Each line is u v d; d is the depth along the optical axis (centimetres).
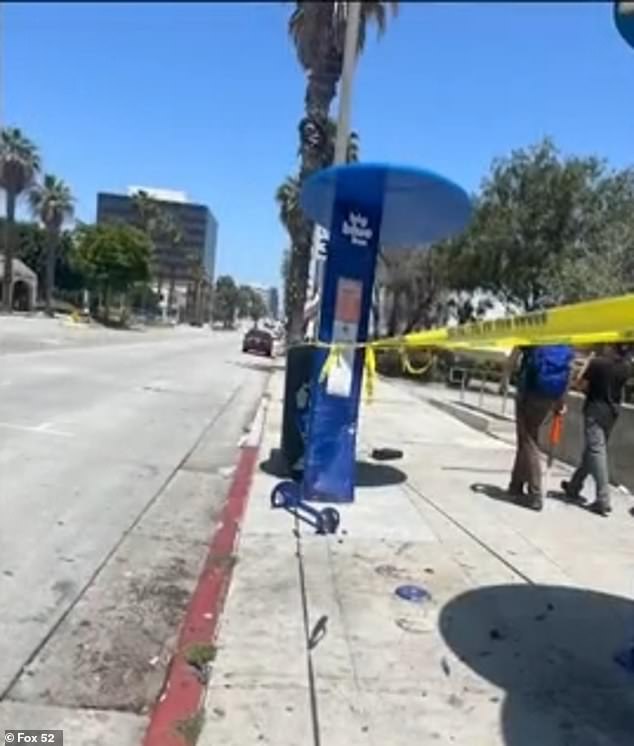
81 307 10206
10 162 7162
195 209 15450
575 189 3591
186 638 493
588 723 411
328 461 848
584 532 780
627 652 493
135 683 449
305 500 845
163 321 12188
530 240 3678
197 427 1452
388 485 965
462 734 395
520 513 848
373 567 638
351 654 476
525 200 3691
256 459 1117
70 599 562
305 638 496
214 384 2423
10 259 7388
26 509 771
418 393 2642
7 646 480
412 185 838
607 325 364
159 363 3027
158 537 727
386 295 5525
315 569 627
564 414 1202
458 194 851
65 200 8219
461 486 980
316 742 383
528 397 873
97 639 502
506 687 445
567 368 865
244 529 738
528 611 556
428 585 600
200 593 572
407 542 713
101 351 3241
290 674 449
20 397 1532
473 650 490
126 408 1583
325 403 848
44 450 1059
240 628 509
